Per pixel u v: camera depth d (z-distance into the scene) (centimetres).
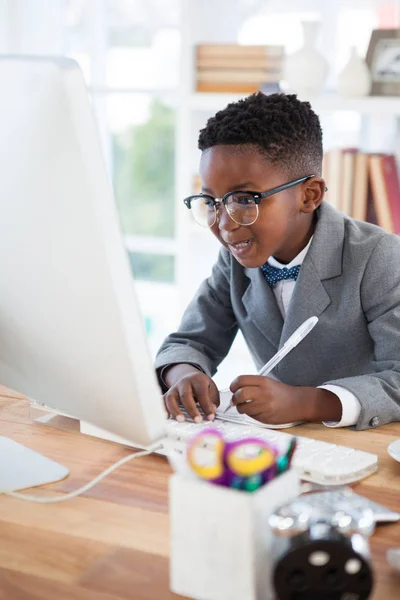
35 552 73
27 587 67
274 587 59
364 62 240
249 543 61
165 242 307
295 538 59
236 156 126
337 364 139
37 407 109
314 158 137
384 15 268
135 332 70
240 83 253
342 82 240
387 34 240
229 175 127
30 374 86
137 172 340
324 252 136
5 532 76
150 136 337
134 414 73
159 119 336
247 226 130
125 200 341
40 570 70
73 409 83
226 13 271
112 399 74
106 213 67
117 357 71
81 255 69
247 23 278
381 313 133
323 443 96
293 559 58
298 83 243
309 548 58
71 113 64
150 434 73
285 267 144
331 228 137
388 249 135
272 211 129
